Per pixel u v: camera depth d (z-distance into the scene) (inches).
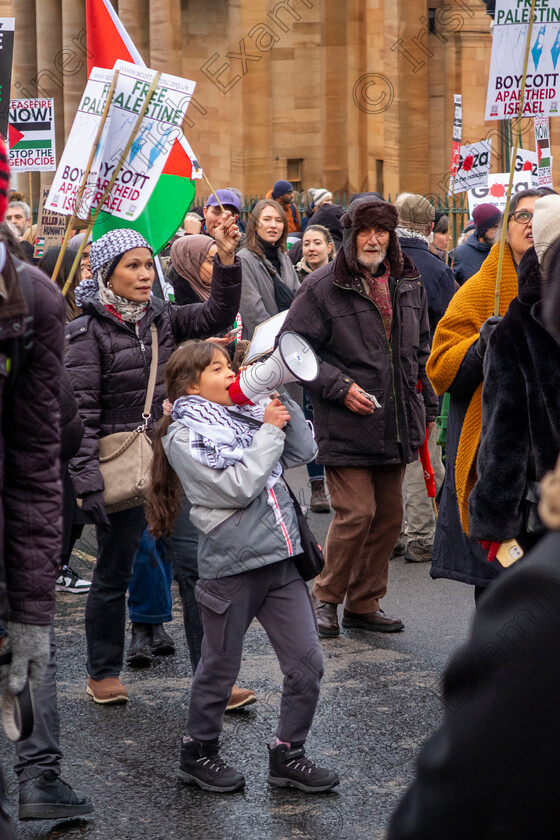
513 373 181.2
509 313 183.9
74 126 230.4
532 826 57.9
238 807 189.8
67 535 271.9
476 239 385.7
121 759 210.8
